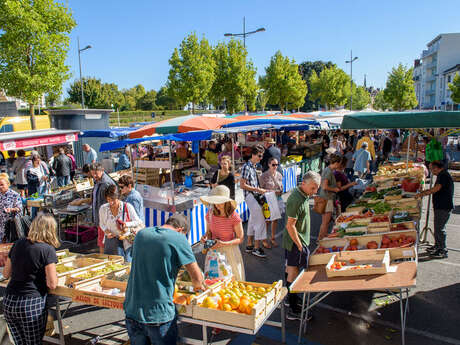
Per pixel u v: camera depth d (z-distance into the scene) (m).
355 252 4.23
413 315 4.42
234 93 27.73
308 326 4.27
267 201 6.45
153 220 6.83
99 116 18.36
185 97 24.34
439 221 6.05
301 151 14.31
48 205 7.98
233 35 25.58
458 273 5.52
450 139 27.45
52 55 14.13
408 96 46.12
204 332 3.27
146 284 2.87
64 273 4.03
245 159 14.73
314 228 8.27
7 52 13.34
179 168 11.30
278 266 6.12
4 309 3.41
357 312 4.55
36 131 8.82
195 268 3.03
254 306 3.11
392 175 9.10
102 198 5.59
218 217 4.13
